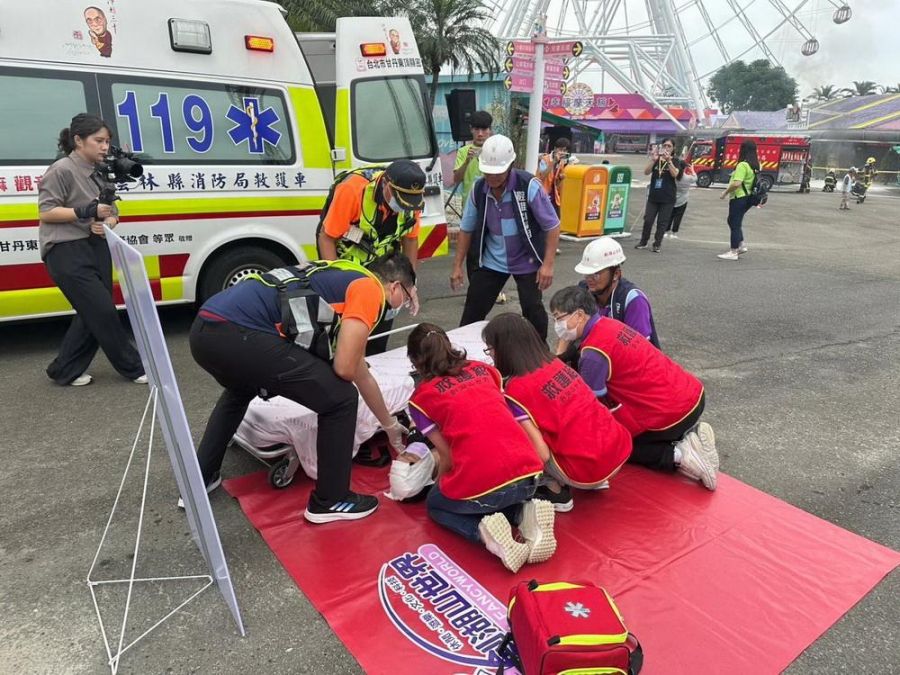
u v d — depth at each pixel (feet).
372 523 9.14
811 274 27.37
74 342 13.66
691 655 6.81
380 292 8.36
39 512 9.39
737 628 7.23
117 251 6.85
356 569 8.16
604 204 35.12
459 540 8.78
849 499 10.16
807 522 9.36
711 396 14.08
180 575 8.09
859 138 112.27
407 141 18.79
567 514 9.46
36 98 13.80
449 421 8.30
